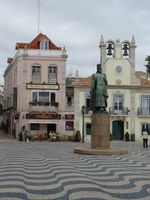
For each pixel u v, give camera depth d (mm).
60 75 54406
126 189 12727
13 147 35656
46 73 54312
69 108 54156
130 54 55469
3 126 78312
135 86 55062
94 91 26891
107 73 55000
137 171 17328
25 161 21625
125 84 55125
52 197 11359
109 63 55125
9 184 13344
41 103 53812
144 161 22047
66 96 57000
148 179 14844
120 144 44375
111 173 16484
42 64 54312
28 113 53406
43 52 54250
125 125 54844
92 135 27062
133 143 47312
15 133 56031
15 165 19438
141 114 55000
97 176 15516
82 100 54281
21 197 11234
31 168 18203
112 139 54594
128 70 55344
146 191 12438
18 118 54594
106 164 20016
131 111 55031
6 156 25203
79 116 54094
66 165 19484
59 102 54281
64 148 34344
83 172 16750
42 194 11773
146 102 55562
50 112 53719
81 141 49969
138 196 11656
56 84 54188
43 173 16375
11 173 16250
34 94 54156
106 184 13602
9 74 69000
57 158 23484
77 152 27094
